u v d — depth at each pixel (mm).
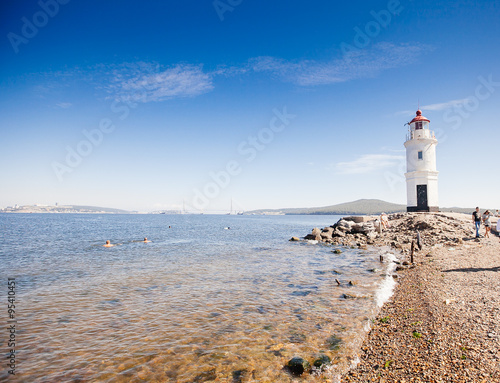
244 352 8609
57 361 8203
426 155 44844
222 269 21000
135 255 28188
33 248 33375
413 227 37656
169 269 21047
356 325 10234
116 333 10023
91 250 31938
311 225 105125
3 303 13266
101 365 7996
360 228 42500
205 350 8773
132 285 16453
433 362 6840
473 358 6641
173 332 10062
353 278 17562
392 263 21531
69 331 10195
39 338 9648
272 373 7480
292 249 32375
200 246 35875
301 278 17891
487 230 27016
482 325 8273
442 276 14867
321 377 7211
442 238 29969
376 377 6770
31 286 16281
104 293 14852
